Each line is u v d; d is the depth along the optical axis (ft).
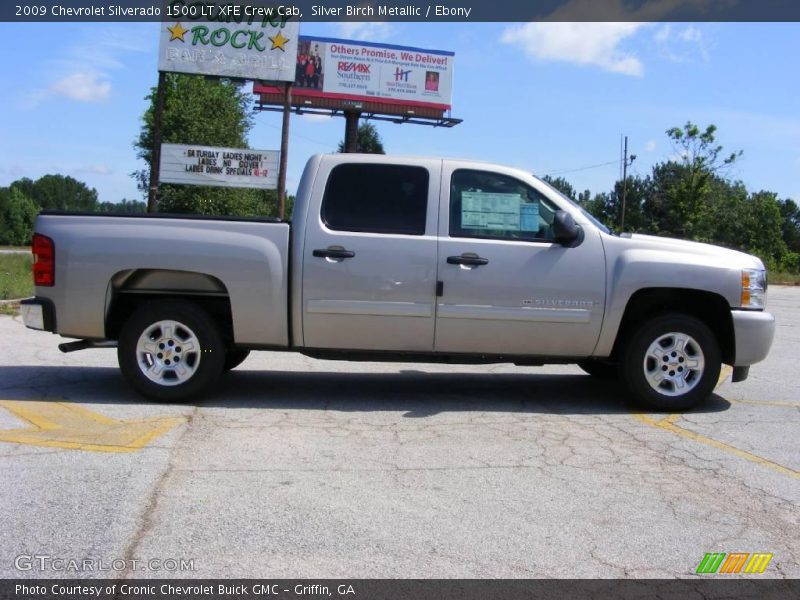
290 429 19.04
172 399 21.31
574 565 11.82
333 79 124.88
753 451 17.93
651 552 12.32
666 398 21.45
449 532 12.91
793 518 13.83
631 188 198.18
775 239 185.57
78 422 19.10
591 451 17.69
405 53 127.13
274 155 51.85
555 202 21.34
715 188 164.96
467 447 17.83
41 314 20.84
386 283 20.65
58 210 21.33
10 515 13.16
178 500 14.02
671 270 20.89
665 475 16.06
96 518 13.10
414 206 21.04
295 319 20.92
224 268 20.66
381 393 23.67
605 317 20.93
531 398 23.34
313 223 20.86
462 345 21.07
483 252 20.72
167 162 51.19
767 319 21.27
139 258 20.66
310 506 13.89
